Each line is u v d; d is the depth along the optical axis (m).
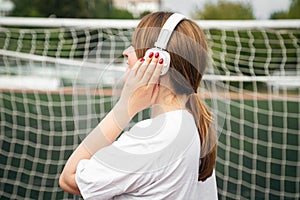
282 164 6.91
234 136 7.05
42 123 7.25
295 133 7.34
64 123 7.07
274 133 7.40
